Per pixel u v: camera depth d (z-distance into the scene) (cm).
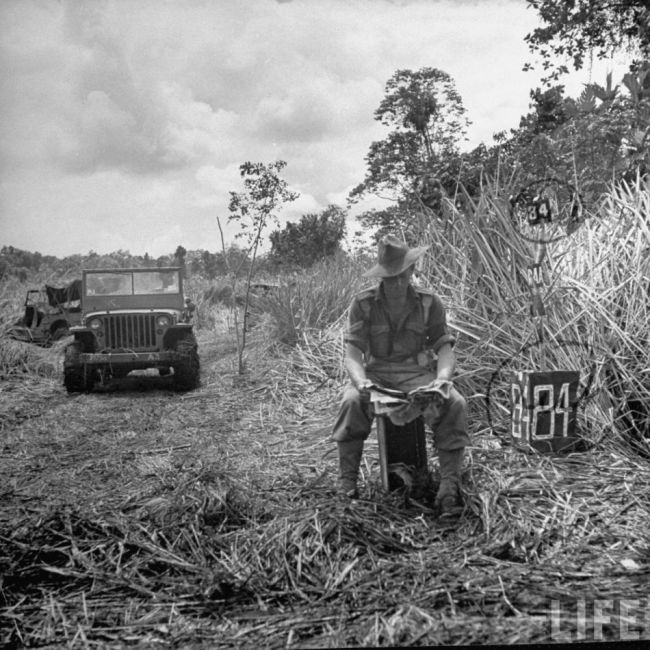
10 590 260
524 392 401
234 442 502
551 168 745
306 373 710
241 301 1622
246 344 1087
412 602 237
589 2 1416
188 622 234
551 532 290
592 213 572
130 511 343
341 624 226
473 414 466
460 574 255
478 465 374
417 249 347
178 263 2272
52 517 320
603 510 312
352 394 339
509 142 814
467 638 214
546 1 1502
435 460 397
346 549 277
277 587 255
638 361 430
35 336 1226
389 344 355
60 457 490
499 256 509
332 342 750
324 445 466
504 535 288
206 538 295
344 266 1065
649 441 396
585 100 827
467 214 532
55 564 281
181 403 712
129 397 795
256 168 910
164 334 866
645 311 446
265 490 361
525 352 469
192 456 459
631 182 614
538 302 441
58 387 891
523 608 231
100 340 860
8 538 303
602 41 1434
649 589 241
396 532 296
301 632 223
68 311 1255
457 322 508
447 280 557
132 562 279
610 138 739
